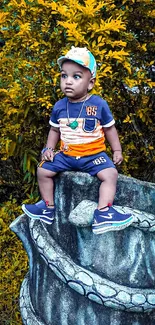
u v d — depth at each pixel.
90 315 2.60
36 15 3.47
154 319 2.67
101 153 2.52
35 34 3.45
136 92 3.69
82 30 3.24
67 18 3.29
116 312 2.59
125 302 2.54
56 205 2.62
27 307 2.85
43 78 3.40
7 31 3.56
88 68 2.47
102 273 2.56
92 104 2.51
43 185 2.60
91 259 2.56
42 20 3.50
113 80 3.46
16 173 4.34
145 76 3.69
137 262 2.58
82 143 2.50
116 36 3.47
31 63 3.40
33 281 2.84
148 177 3.88
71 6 3.23
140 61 3.66
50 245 2.63
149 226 2.56
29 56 3.50
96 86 3.16
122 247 2.56
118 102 3.63
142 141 3.78
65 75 2.50
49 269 2.68
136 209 2.58
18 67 3.43
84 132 2.49
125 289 2.56
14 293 3.77
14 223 2.88
